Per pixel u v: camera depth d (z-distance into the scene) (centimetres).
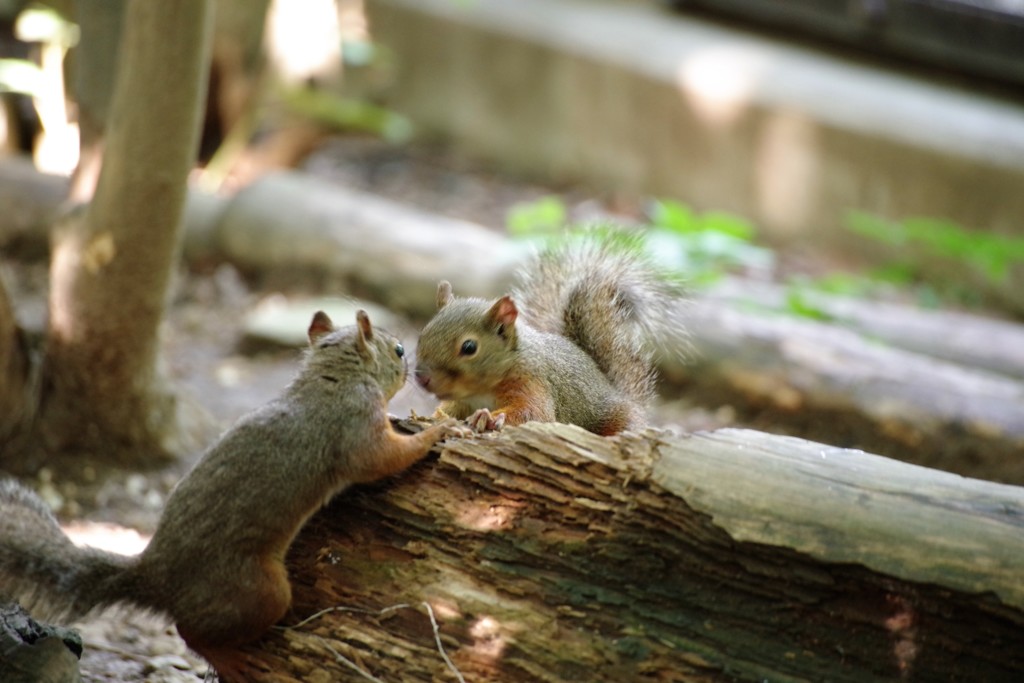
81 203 978
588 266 833
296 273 1427
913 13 1759
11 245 1405
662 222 1444
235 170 1748
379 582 603
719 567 558
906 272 1616
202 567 566
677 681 561
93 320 946
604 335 810
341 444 585
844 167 1677
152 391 994
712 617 562
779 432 1164
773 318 1288
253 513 568
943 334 1322
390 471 592
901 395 1149
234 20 1633
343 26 2086
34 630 623
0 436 957
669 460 566
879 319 1343
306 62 1834
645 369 820
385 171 1948
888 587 532
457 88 2083
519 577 585
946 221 1599
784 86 1748
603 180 1936
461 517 594
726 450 567
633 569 571
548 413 725
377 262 1402
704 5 2028
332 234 1432
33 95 1566
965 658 532
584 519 575
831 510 540
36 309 1257
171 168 907
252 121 1712
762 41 1945
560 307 826
